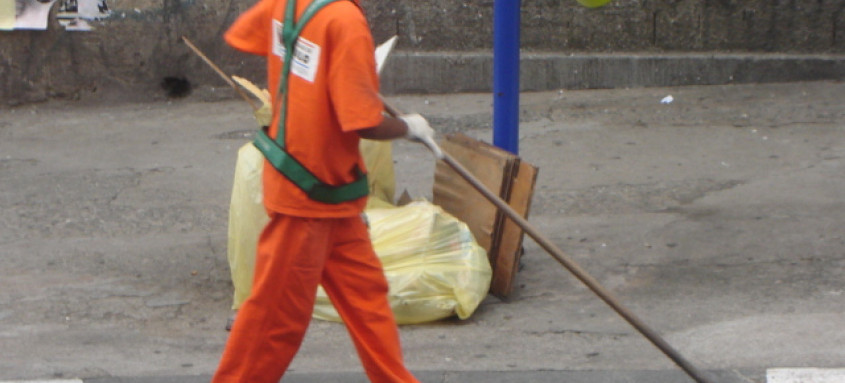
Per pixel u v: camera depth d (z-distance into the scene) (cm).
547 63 4006
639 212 2542
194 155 3278
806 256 2169
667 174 2862
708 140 3212
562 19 4041
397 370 1377
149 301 2052
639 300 1986
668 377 1602
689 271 2130
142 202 2764
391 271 1873
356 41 1216
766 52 3984
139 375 1659
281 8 1304
